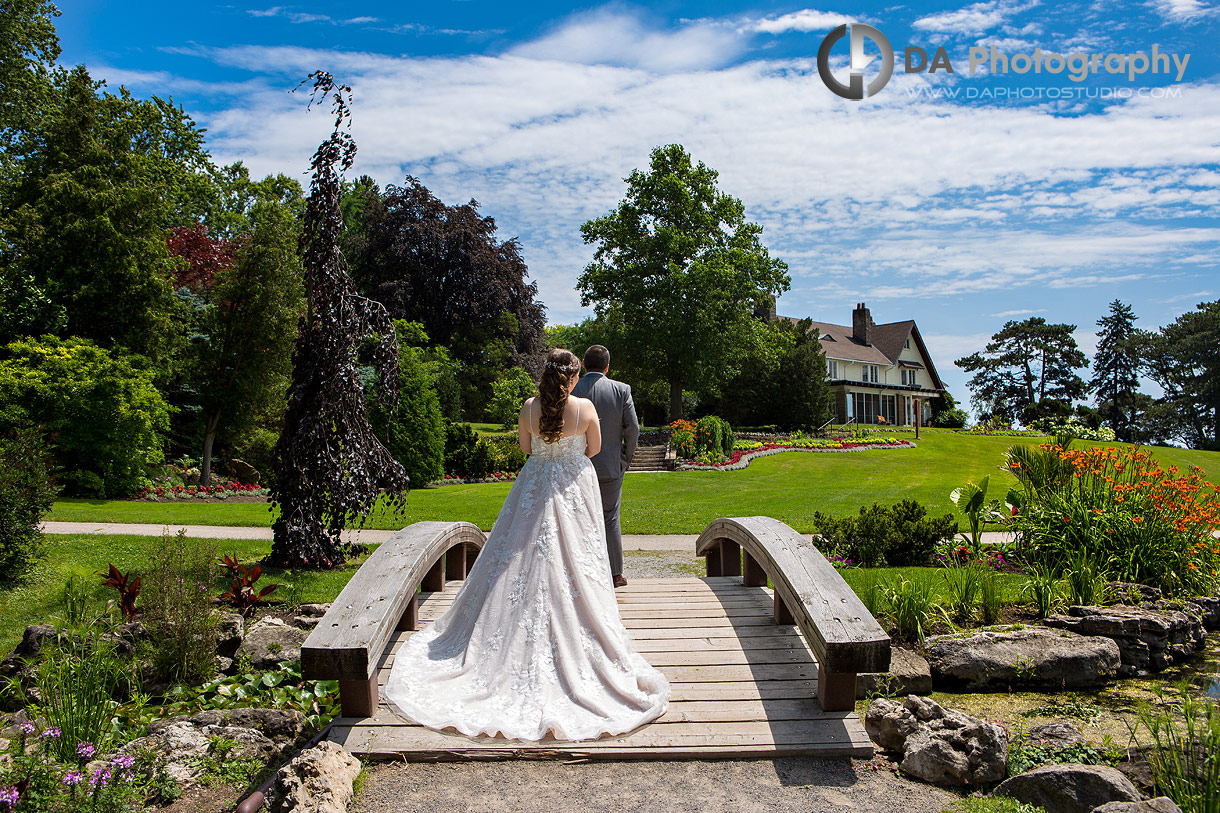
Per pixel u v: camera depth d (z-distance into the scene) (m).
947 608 6.27
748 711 3.67
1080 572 6.82
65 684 3.92
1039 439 38.97
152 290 18.20
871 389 52.88
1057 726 3.81
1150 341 62.44
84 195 17.73
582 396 5.79
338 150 8.23
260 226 18.27
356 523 11.84
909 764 3.26
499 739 3.37
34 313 16.92
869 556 8.80
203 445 19.92
